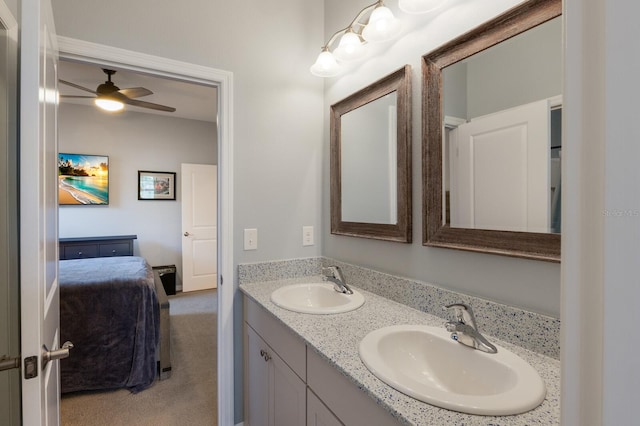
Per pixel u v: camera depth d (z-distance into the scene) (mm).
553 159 1001
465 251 1235
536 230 1034
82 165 4340
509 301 1101
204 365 2639
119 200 4605
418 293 1410
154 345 2361
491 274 1155
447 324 1058
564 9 333
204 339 3135
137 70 1628
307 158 2057
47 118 1042
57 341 1347
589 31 304
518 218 1082
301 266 2023
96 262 3209
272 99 1937
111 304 2295
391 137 1564
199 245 5023
